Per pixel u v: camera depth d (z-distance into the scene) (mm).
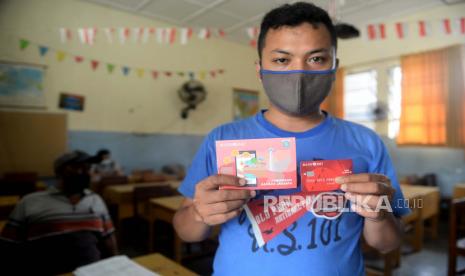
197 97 6043
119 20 5320
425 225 4328
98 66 5148
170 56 5938
